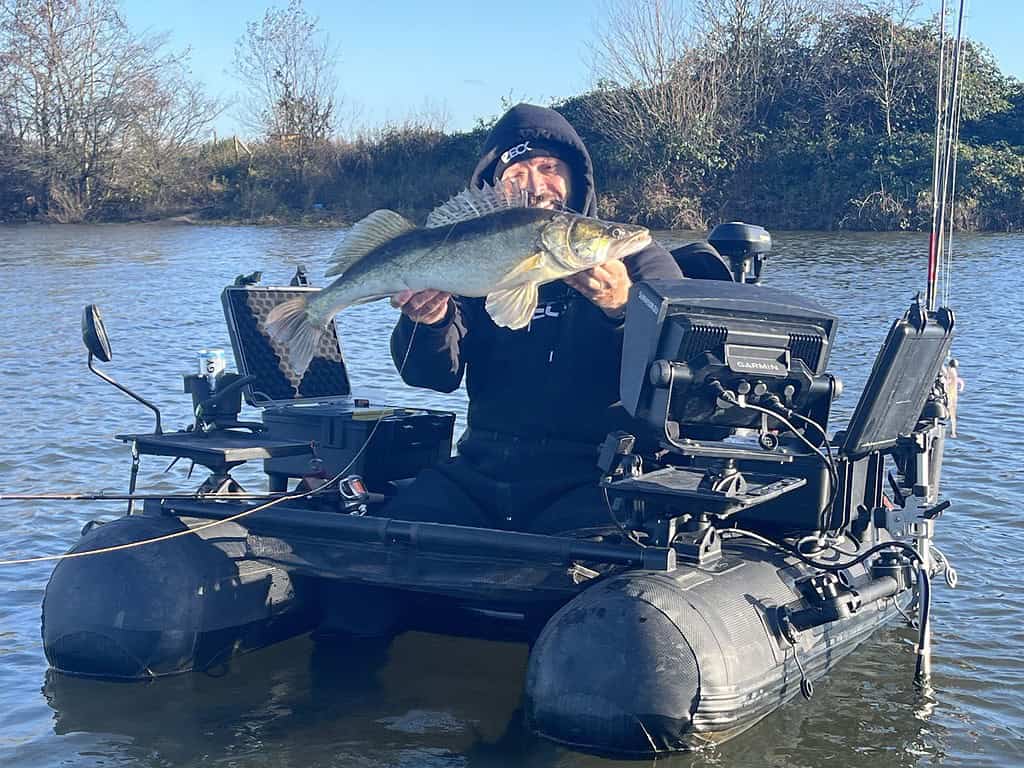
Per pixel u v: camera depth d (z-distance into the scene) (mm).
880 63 32406
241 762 3908
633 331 3916
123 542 4555
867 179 30000
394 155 37906
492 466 4750
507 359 4781
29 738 4062
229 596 4562
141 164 38906
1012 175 28922
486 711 4301
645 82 33469
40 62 38625
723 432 4453
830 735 4145
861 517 4719
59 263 23078
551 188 5012
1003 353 12242
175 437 4922
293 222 36469
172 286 19078
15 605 5414
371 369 11594
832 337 3961
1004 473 7688
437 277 4082
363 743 4047
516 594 4207
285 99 39125
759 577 4172
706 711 3707
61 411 9820
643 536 4191
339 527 4438
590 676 3732
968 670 4762
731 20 34000
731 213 31250
